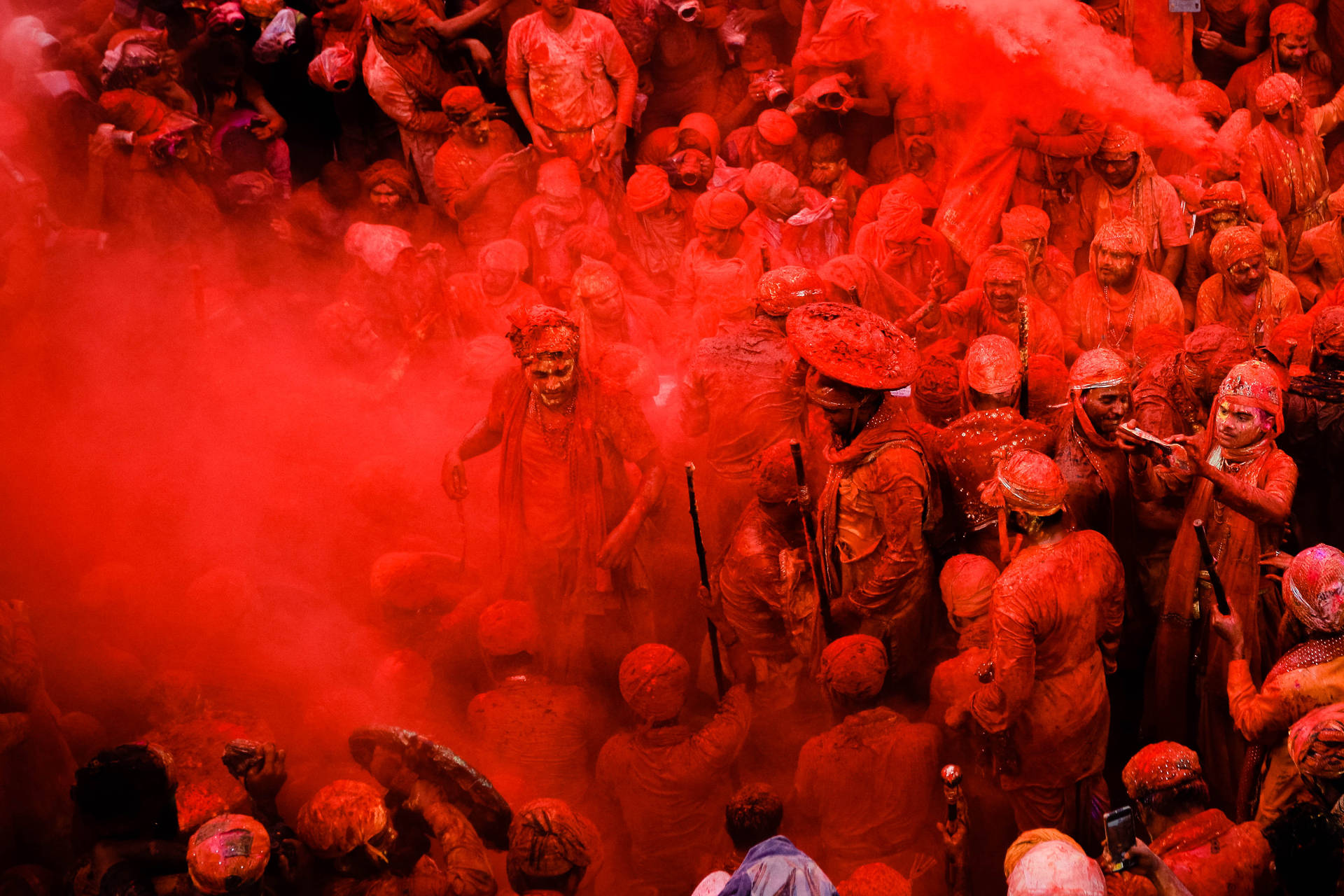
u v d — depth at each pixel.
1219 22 11.94
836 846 5.91
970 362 6.74
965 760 6.12
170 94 10.05
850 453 6.30
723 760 6.09
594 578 7.04
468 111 10.38
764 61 11.84
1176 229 10.06
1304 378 7.05
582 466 6.98
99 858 4.66
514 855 5.10
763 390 7.44
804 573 6.71
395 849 5.23
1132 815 4.05
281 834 5.11
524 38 10.56
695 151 10.93
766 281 7.52
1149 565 7.06
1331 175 11.58
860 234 10.16
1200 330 7.19
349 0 11.09
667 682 6.05
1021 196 10.22
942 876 5.82
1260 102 10.69
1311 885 4.34
